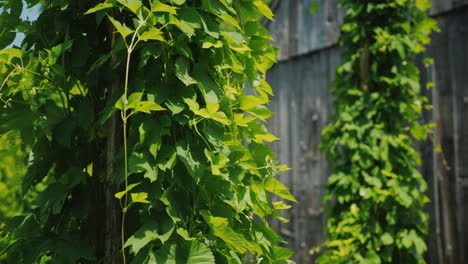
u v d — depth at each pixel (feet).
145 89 4.15
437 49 12.09
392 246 9.32
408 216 9.29
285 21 16.31
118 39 4.00
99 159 4.50
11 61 4.35
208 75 4.32
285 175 15.90
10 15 4.39
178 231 3.84
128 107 3.66
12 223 4.45
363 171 9.54
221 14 4.20
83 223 4.33
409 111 9.57
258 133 4.69
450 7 11.80
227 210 4.25
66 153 4.41
